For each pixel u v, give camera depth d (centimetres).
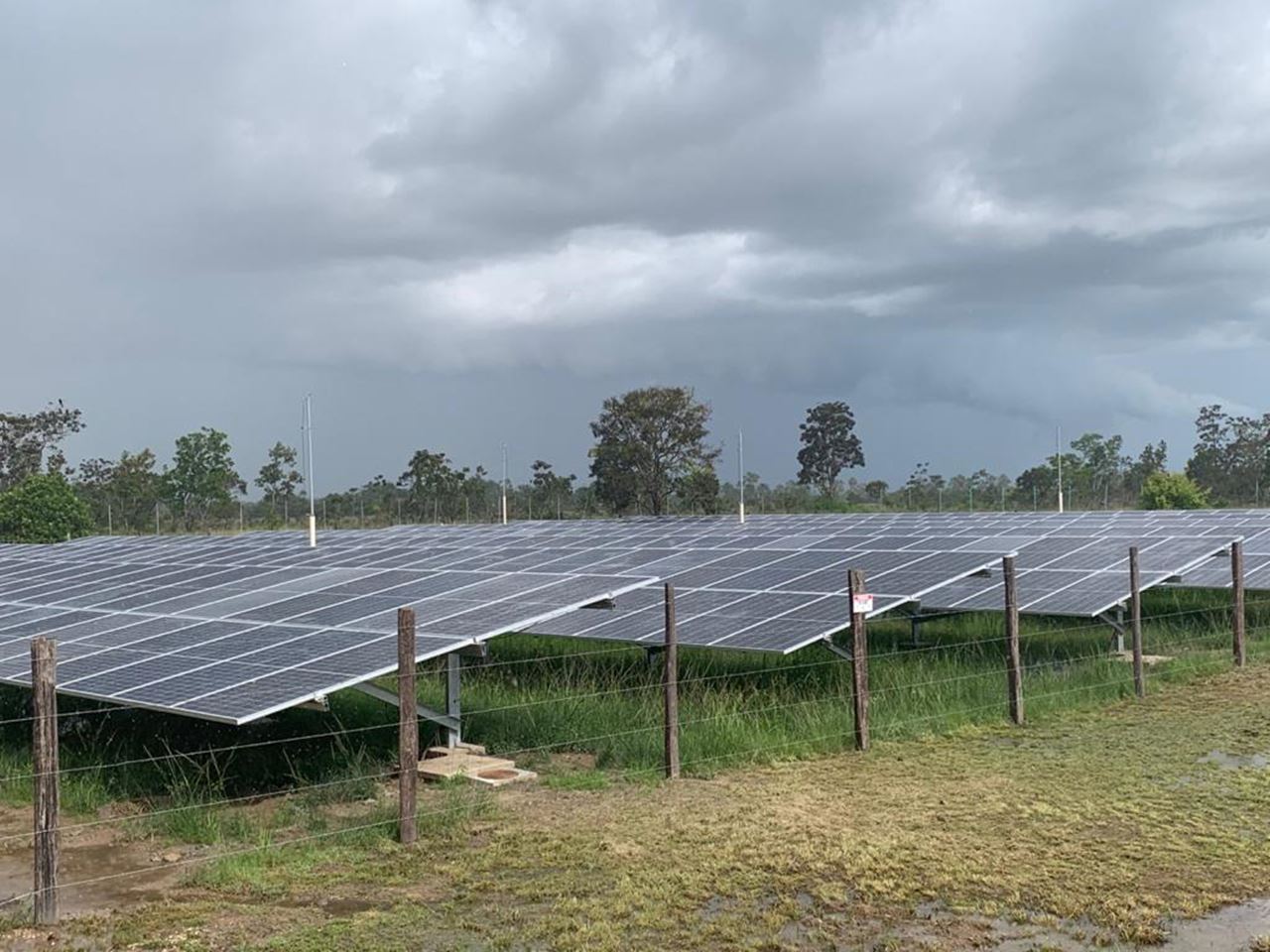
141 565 2848
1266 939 800
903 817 1123
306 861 1024
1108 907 866
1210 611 2678
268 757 1477
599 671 2086
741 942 820
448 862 1015
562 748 1507
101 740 1614
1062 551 2656
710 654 2180
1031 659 2145
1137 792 1194
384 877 980
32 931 861
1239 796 1166
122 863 1066
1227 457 7325
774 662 2078
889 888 923
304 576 2211
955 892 912
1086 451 7838
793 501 8075
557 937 834
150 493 6769
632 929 848
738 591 2178
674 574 2447
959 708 1634
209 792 1325
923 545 2884
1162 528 3550
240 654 1469
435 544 3500
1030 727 1552
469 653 1462
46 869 878
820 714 1588
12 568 3136
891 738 1493
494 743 1520
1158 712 1628
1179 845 1014
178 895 945
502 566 2673
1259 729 1486
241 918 886
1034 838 1045
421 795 1257
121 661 1509
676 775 1310
